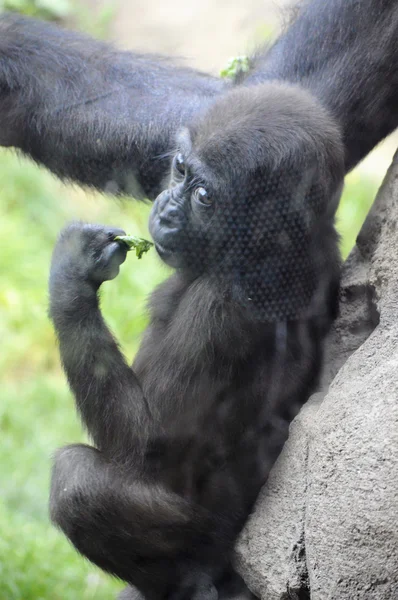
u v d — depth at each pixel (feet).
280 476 26.20
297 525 24.85
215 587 28.78
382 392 23.12
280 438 27.35
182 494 28.63
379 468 21.98
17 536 46.93
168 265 28.73
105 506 28.27
